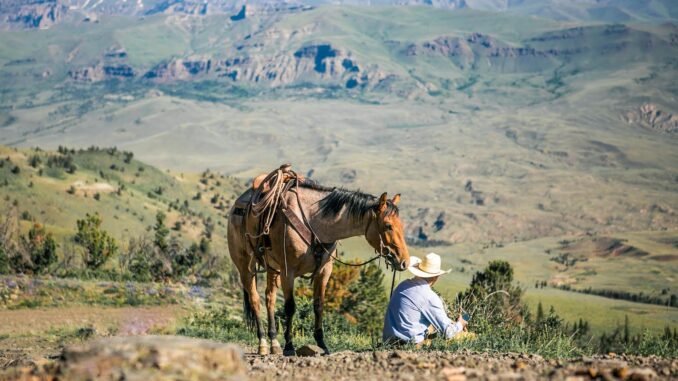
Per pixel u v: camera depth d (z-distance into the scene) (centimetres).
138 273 4731
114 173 19625
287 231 937
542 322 1080
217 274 4728
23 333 1906
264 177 1023
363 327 2559
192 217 17088
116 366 475
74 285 2991
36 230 4969
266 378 652
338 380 613
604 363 645
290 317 959
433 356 738
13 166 17250
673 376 577
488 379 558
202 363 491
